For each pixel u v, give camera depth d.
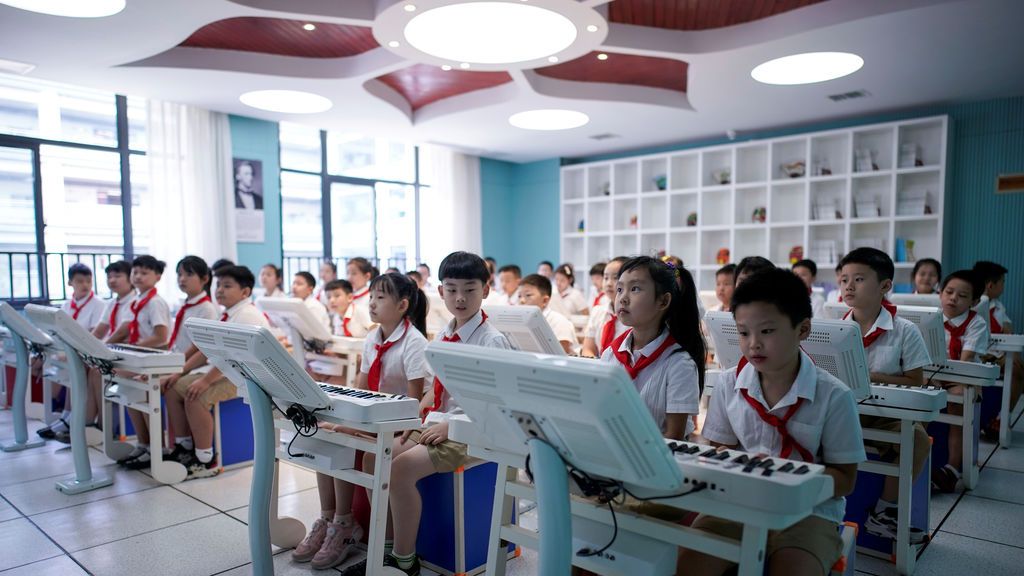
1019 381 4.19
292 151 8.07
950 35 4.39
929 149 6.64
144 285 3.87
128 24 4.12
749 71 5.17
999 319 4.52
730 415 1.60
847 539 1.61
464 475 2.13
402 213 9.30
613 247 8.85
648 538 1.28
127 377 3.33
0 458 3.62
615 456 1.06
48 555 2.33
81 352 3.06
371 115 6.73
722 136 7.94
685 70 5.82
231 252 7.03
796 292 1.36
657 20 4.57
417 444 2.16
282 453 2.13
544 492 1.16
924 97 6.14
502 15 4.11
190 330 1.88
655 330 1.75
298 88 5.70
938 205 6.46
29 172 5.98
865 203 6.89
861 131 6.82
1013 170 6.27
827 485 1.15
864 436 2.17
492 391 1.12
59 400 4.84
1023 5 3.88
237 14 3.97
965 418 2.94
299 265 8.13
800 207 7.45
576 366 0.95
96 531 2.55
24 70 5.12
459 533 2.11
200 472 3.22
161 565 2.26
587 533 1.35
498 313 2.39
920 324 2.54
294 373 1.73
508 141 8.26
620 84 6.21
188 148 6.66
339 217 8.58
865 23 4.16
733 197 7.69
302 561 2.28
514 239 10.31
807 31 4.30
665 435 1.66
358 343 3.97
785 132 7.57
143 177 6.65
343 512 2.25
